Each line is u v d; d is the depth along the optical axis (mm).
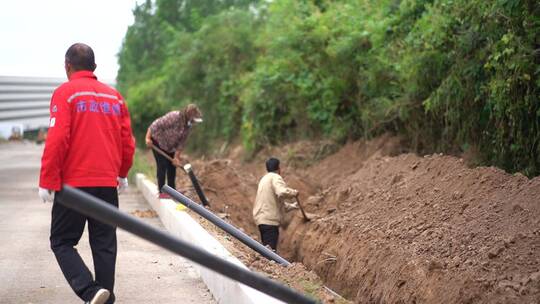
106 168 5066
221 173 13203
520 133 8820
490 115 9414
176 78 28438
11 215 11500
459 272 5945
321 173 14336
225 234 8602
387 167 10625
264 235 9852
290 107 18016
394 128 13516
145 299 6027
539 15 8281
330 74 15570
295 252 10281
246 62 24938
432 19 10719
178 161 10883
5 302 5891
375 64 13250
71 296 6113
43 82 75750
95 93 5113
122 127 5320
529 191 6852
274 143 19078
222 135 25750
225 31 25766
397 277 6660
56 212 5012
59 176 4859
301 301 4090
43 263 7484
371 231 8203
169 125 10812
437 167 9102
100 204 3705
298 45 16406
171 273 7059
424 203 8164
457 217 7324
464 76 9938
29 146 53000
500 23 8891
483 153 10000
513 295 5277
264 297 4895
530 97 8438
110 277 5137
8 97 69750
